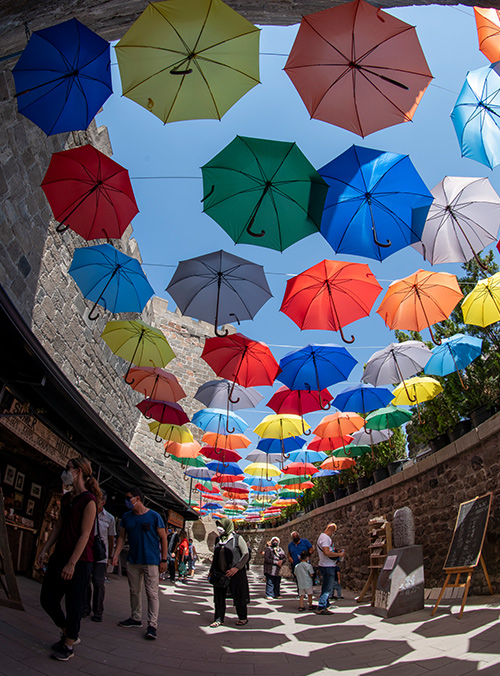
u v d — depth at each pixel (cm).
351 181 403
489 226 482
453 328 804
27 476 668
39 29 342
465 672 311
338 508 1309
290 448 1151
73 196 431
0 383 526
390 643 444
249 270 554
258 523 3275
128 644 403
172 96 354
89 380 1157
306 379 727
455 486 718
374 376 800
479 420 695
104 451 833
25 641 325
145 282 578
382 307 584
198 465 1348
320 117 356
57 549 333
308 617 682
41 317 835
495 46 376
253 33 327
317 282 543
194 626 563
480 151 407
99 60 340
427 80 338
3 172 638
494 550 591
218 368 698
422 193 401
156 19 319
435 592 716
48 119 365
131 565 476
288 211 406
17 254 712
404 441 1099
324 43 329
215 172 391
